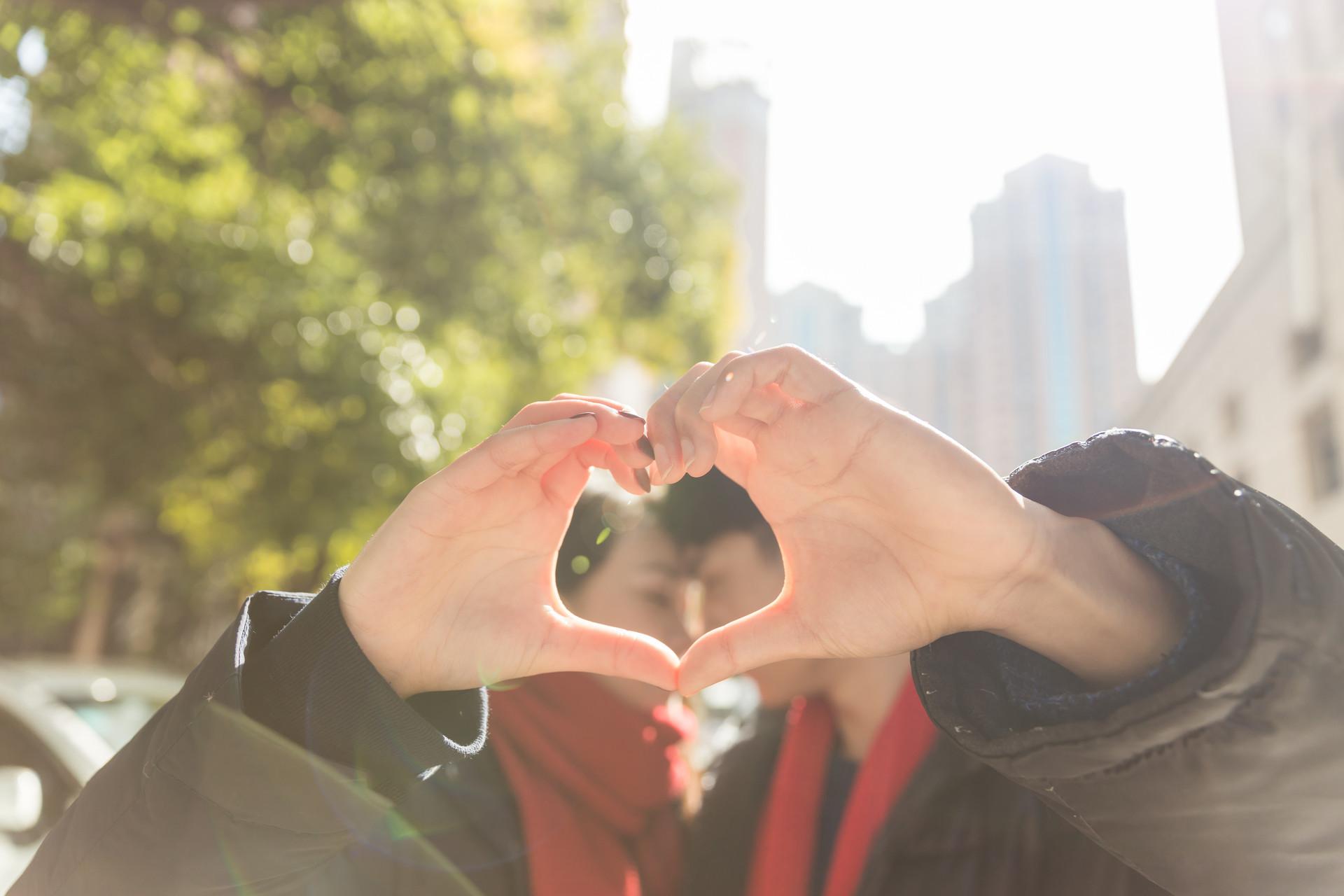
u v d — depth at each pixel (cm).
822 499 79
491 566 86
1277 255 1157
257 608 92
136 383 747
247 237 737
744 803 159
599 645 85
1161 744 70
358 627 84
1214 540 74
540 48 967
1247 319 1301
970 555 74
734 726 203
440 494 82
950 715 79
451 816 126
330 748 80
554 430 79
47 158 726
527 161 896
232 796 80
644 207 1289
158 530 1477
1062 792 76
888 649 78
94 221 714
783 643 80
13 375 750
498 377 905
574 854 133
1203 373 1519
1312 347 1109
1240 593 70
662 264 1305
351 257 809
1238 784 69
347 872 114
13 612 1702
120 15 587
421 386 774
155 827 81
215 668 84
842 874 131
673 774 158
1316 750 67
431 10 725
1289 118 1058
